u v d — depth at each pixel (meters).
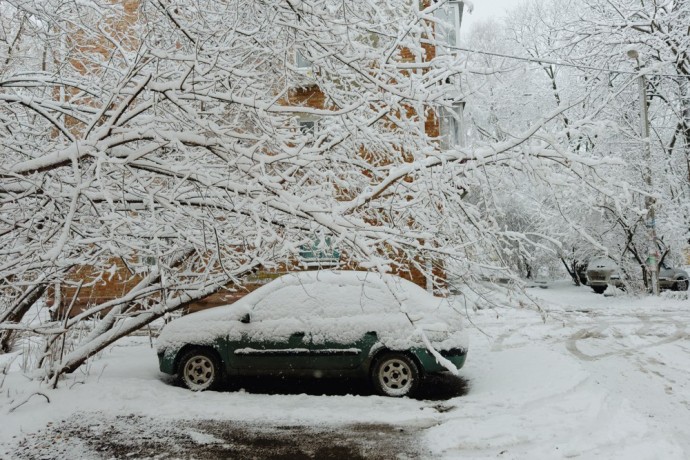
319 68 5.13
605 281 23.56
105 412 6.20
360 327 7.23
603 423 5.41
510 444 4.98
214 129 4.47
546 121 4.61
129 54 6.04
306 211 4.38
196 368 7.53
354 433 5.50
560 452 4.71
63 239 4.12
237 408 6.34
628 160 19.20
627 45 19.20
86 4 5.80
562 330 12.38
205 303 12.82
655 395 6.63
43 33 5.86
